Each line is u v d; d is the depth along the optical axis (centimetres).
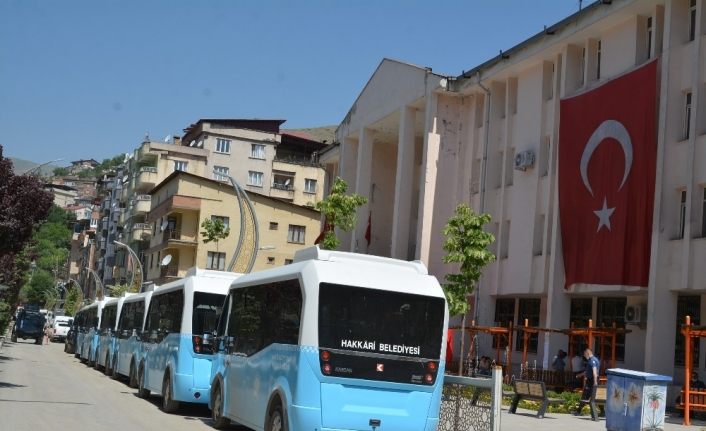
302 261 1312
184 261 6831
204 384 1881
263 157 8931
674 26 2567
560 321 3025
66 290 13988
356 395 1200
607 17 2861
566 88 3145
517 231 3384
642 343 2734
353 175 5144
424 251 3822
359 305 1226
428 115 3928
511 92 3603
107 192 12200
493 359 3534
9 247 2339
